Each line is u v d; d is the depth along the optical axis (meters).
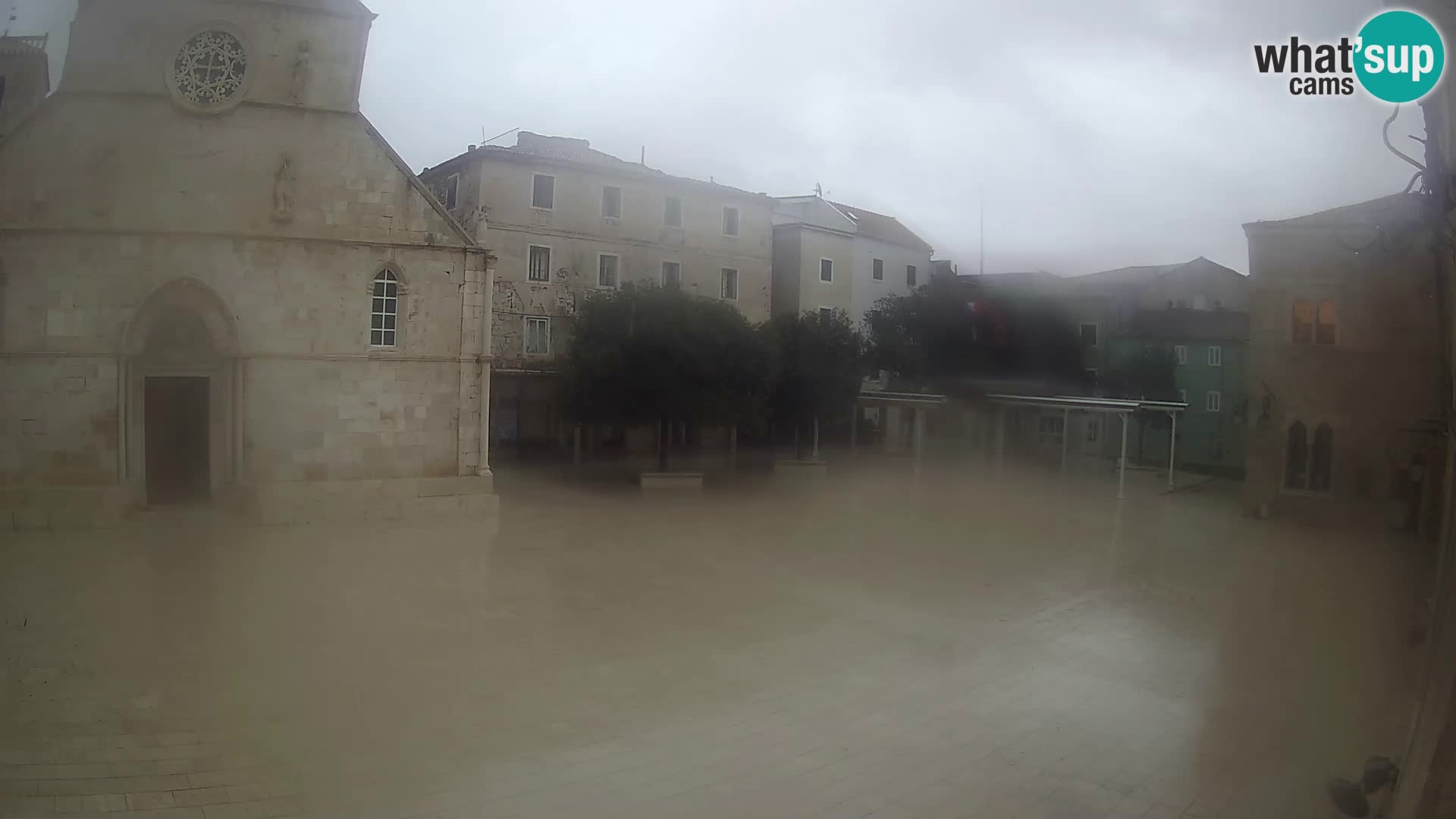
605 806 7.81
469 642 12.98
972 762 9.09
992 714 10.58
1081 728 10.16
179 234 21.36
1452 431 7.88
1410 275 22.22
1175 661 12.98
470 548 20.52
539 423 37.25
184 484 22.88
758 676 11.73
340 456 22.94
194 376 22.25
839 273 49.19
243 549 19.17
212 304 21.80
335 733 9.38
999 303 43.44
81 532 19.94
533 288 37.16
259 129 22.16
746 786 8.34
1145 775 8.86
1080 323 43.50
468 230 25.05
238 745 8.98
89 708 9.82
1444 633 7.52
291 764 8.55
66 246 20.55
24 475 20.27
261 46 22.16
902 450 46.41
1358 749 9.54
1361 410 24.88
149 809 7.54
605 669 11.87
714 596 16.48
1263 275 27.12
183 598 15.01
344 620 14.02
